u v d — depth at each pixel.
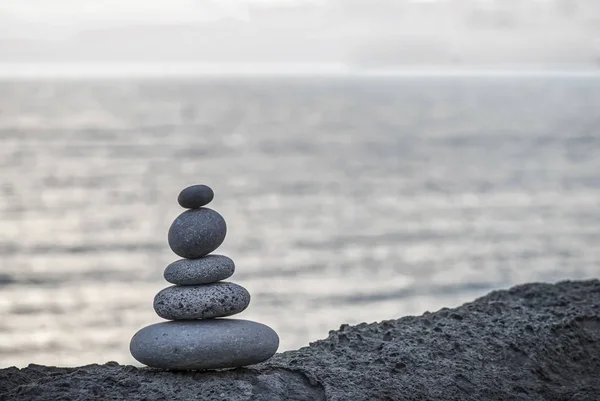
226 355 7.63
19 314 23.69
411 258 33.22
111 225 42.28
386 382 8.12
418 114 147.25
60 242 36.88
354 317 23.17
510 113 144.88
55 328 22.09
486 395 8.34
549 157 78.38
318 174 68.44
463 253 34.31
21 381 8.20
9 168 68.44
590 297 11.12
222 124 124.88
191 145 93.25
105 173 66.81
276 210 48.69
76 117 132.25
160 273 30.00
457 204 50.53
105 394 7.58
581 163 73.19
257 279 29.02
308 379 8.05
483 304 10.56
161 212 47.50
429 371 8.53
